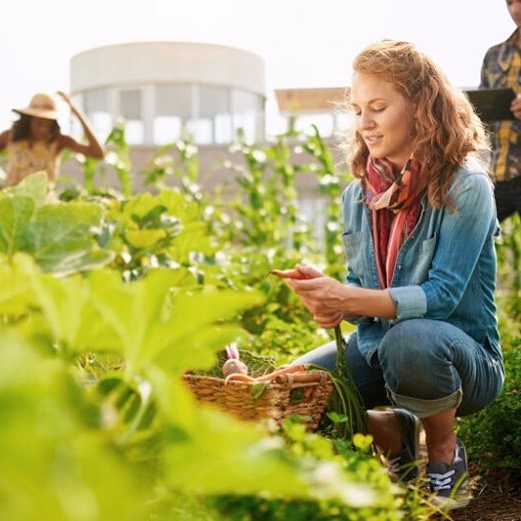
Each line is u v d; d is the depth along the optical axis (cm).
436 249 225
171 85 1788
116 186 1479
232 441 65
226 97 1811
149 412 100
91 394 91
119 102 1800
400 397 223
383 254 239
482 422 281
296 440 166
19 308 100
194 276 379
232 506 126
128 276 390
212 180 1538
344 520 136
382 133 225
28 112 618
